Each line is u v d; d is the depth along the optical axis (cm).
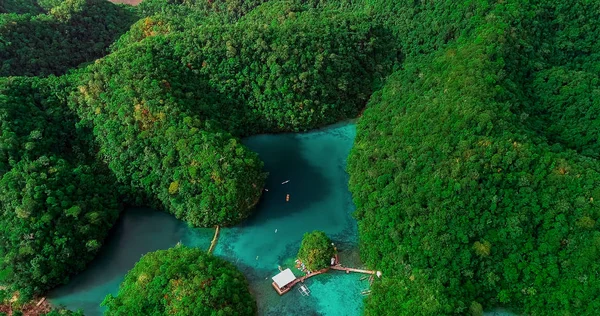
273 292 6444
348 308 6219
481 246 5922
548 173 6016
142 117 7438
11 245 6191
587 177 5853
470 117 6531
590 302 5509
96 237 6850
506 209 6028
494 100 6750
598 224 5597
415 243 6228
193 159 7194
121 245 7119
